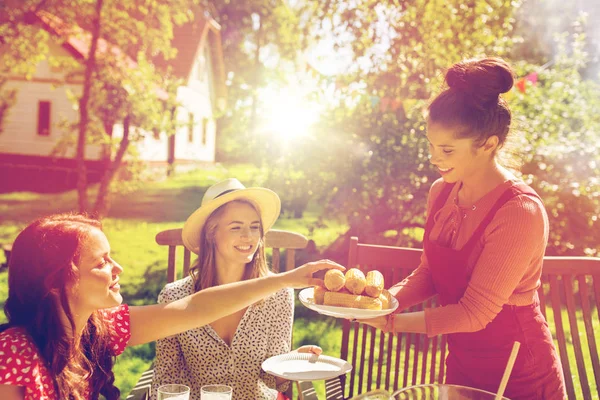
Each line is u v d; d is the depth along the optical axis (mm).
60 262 1621
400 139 7957
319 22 7844
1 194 17078
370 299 2088
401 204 8055
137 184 13516
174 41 24531
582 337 6164
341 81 7988
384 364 5301
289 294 2826
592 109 9102
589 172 7762
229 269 2781
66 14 11148
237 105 9109
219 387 1926
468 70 2119
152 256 9461
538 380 2236
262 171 9273
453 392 1814
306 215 13250
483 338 2264
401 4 7434
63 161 18828
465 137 2121
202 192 18797
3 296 6906
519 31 13969
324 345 5832
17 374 1579
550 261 2752
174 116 12438
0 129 17375
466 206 2303
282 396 2541
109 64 11344
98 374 1978
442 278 2385
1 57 11578
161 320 2135
